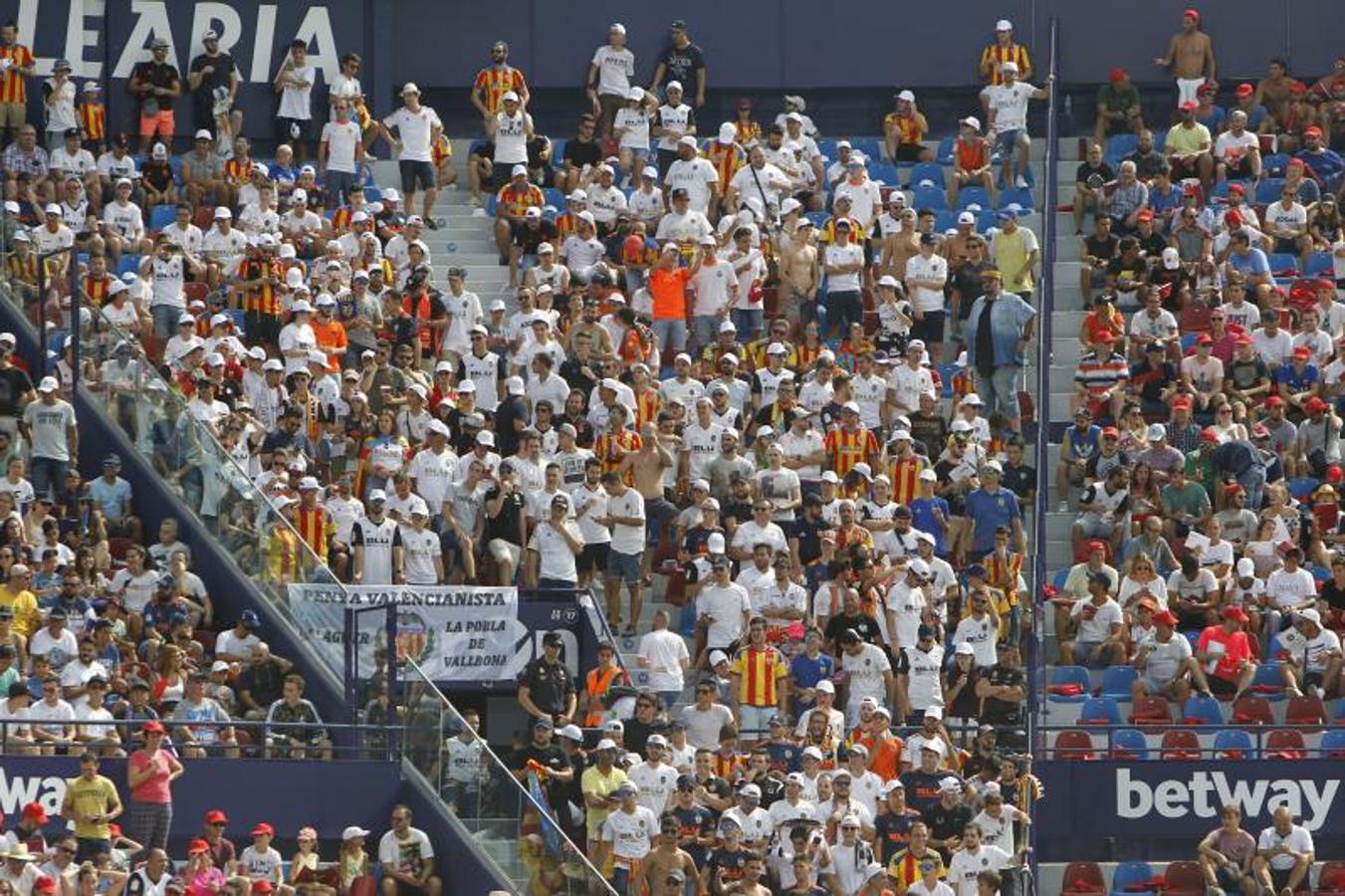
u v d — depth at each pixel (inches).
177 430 4153.5
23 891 3284.9
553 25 5639.8
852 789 3737.7
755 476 4286.4
